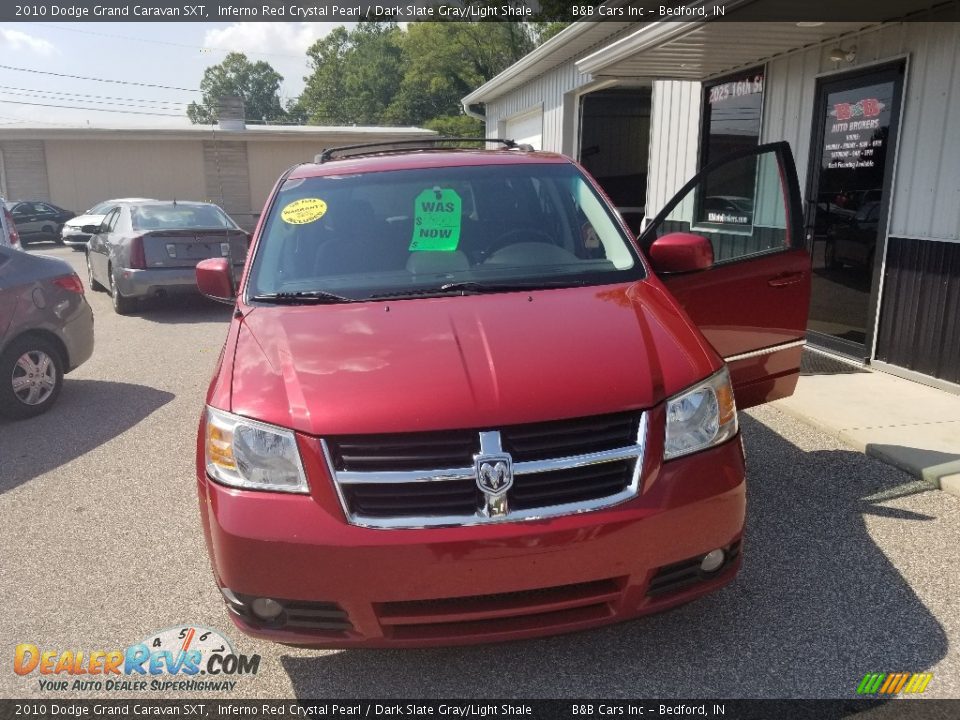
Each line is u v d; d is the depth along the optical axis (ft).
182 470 16.24
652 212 35.94
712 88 29.63
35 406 20.20
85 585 11.73
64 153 87.66
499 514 8.09
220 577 8.58
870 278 21.40
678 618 10.21
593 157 48.24
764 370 13.74
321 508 8.19
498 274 11.53
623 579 8.38
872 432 15.97
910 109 19.61
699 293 12.80
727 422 9.10
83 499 14.89
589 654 9.61
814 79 23.41
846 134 22.17
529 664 9.48
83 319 21.50
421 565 8.02
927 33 18.95
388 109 178.91
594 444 8.39
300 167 14.28
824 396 18.57
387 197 12.80
